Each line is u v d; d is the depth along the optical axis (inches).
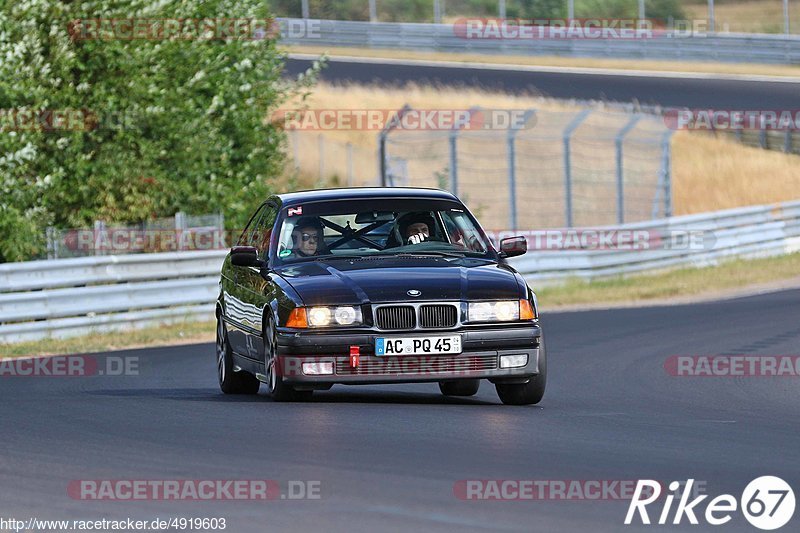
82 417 1059.9
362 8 6299.2
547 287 2859.3
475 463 800.9
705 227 3314.5
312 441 892.6
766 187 4562.0
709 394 1293.1
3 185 2417.6
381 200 1230.9
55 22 2625.5
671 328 2037.4
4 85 2468.0
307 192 1272.1
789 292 2689.5
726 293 2775.6
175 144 2829.7
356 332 1067.9
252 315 1182.9
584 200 4202.8
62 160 2642.7
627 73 5565.9
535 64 5703.7
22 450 874.1
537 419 1033.5
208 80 2942.9
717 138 4950.8
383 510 659.4
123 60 2677.2
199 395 1289.4
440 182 3565.5
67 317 2053.4
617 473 769.6
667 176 3644.2
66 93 2610.7
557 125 4630.9
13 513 666.8
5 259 2425.0
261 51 3088.1
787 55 5841.5
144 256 2172.7
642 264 3112.7
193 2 2874.0
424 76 5251.0
